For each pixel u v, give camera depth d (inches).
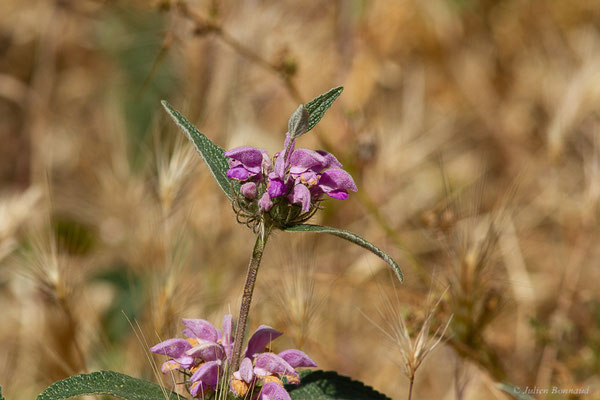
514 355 46.2
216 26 44.5
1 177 62.2
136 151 55.5
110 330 45.3
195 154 39.4
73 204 53.7
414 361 34.1
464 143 63.9
